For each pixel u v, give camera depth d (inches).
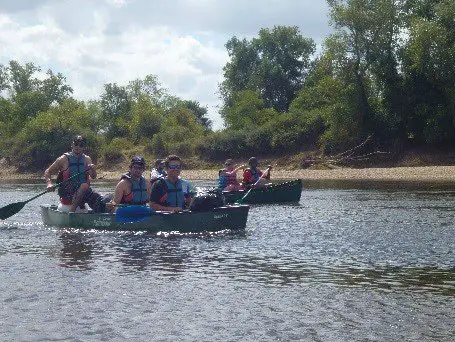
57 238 506.0
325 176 1568.7
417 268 364.2
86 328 254.5
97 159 2311.8
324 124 1859.0
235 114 2347.4
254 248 443.8
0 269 373.7
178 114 2524.6
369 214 653.3
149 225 527.2
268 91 2819.9
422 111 1657.2
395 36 1721.2
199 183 1378.0
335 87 1771.7
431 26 1598.2
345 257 402.9
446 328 251.0
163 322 262.5
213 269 370.0
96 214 547.2
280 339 240.1
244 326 256.5
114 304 290.7
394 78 1717.5
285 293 310.0
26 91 3051.2
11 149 2448.3
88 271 366.6
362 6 1700.3
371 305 286.0
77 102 2509.8
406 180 1331.2
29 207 812.0
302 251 428.8
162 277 348.8
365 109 1742.1
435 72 1615.4
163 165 692.1
